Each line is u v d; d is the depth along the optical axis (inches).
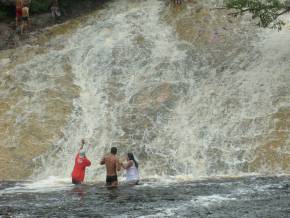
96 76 949.8
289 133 753.6
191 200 527.2
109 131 808.3
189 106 845.2
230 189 579.8
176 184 633.0
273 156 719.7
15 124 833.5
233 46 981.8
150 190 593.9
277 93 836.6
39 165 752.3
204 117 818.2
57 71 968.3
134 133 800.3
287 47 949.8
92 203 529.0
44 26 1127.0
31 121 837.8
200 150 756.0
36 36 1089.4
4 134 813.9
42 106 872.3
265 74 886.4
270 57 927.7
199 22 1071.6
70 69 973.8
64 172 741.3
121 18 1136.2
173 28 1069.8
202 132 789.2
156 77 924.0
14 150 778.8
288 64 898.1
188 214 469.4
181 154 753.6
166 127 807.1
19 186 660.1
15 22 1128.2
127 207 504.7
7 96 904.9
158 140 783.1
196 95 866.1
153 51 998.4
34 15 1151.0
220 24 1055.0
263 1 1042.1
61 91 909.2
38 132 813.9
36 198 564.4
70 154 772.0
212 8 1107.9
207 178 678.5
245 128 781.3
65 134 808.9
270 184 604.4
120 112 848.3
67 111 857.5
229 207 491.5
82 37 1077.1
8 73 966.4
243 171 708.7
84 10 1195.3
